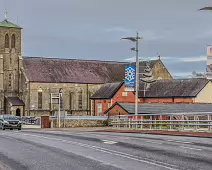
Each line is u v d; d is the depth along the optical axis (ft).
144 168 50.85
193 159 58.59
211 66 124.47
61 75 327.47
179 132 119.96
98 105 280.92
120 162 56.44
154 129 136.87
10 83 329.93
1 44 329.31
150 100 284.61
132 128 151.64
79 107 327.47
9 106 321.93
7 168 53.26
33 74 318.65
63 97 321.11
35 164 56.44
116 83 280.72
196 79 272.92
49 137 107.04
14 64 330.75
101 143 85.25
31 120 231.91
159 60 331.98
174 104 227.20
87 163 56.18
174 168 50.60
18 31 334.44
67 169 51.31
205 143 82.74
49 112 315.99
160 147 75.25
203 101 263.90
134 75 163.53
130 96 277.44
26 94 314.14
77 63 346.13
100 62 357.61
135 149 72.54
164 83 286.46
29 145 84.07
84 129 174.09
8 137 109.91
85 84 330.13
